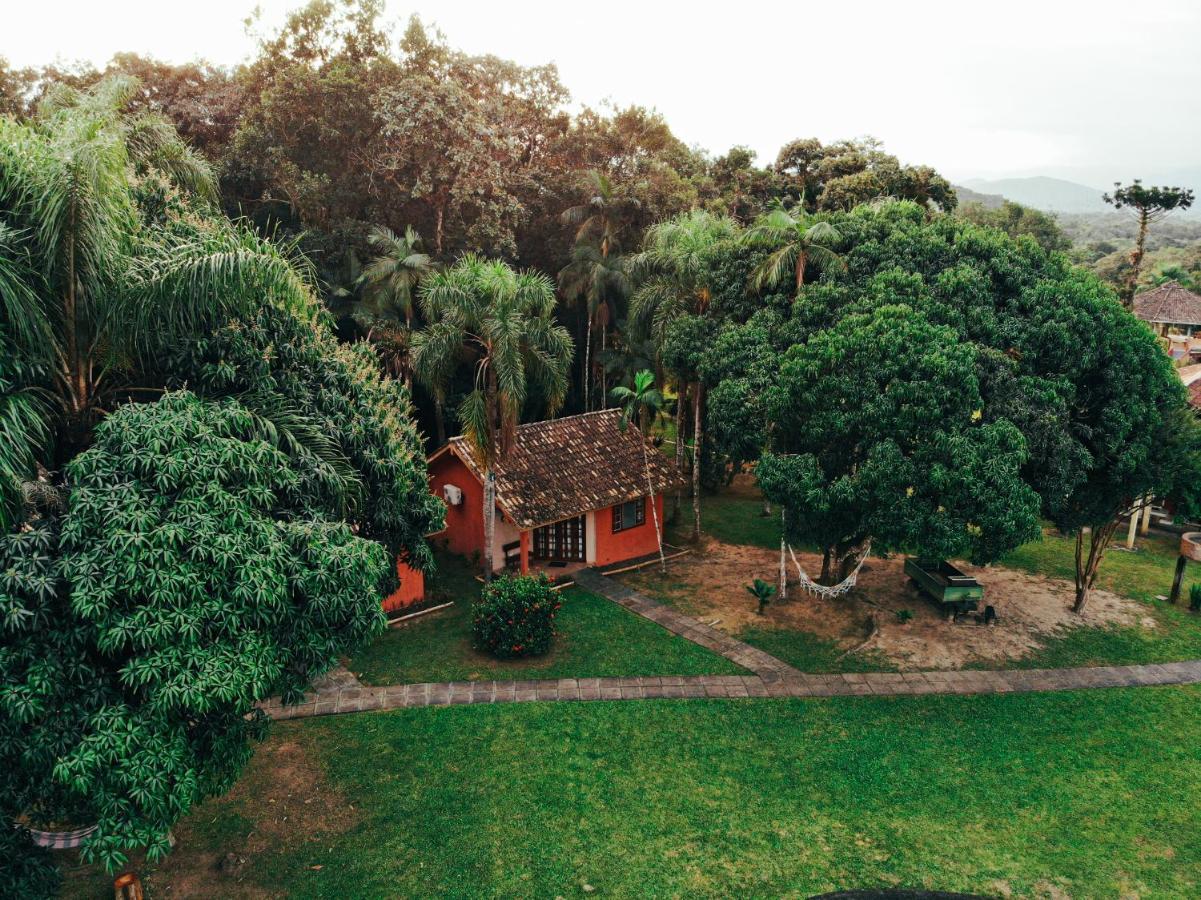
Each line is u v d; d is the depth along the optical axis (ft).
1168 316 172.76
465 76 114.83
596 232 112.68
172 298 30.42
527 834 37.50
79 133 29.35
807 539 58.39
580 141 121.90
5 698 22.93
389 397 44.01
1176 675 54.54
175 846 36.04
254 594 26.37
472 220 105.91
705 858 36.14
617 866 35.53
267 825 37.70
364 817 38.47
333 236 98.73
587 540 75.20
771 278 60.44
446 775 41.91
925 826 38.58
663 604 66.49
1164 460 56.24
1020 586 70.95
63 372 30.22
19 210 28.43
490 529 66.39
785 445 57.67
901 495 49.37
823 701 50.44
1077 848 37.17
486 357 62.80
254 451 29.17
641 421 81.66
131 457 26.35
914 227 58.90
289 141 98.58
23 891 26.48
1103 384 53.57
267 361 34.30
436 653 56.59
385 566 33.09
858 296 55.77
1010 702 50.55
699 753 44.42
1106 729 47.55
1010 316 53.42
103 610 23.85
